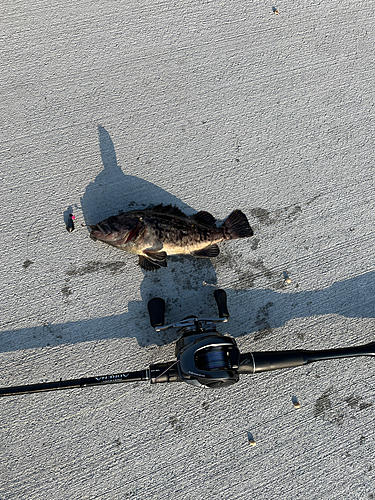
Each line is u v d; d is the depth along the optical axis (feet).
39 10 2.43
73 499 2.06
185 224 2.14
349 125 2.50
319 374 2.24
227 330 2.26
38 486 2.06
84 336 2.19
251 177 2.39
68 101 2.36
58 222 2.27
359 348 2.08
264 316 2.28
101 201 2.30
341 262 2.37
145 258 2.19
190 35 2.49
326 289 2.34
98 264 2.25
